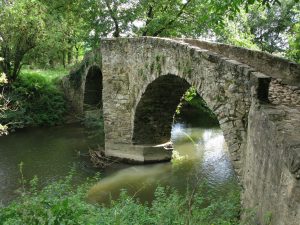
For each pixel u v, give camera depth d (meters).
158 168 12.96
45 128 19.20
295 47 12.86
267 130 5.24
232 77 7.28
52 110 20.44
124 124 13.80
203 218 5.74
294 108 5.85
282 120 5.12
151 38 11.34
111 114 14.01
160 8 18.45
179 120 20.67
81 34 19.86
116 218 5.26
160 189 7.20
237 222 5.91
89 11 18.39
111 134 14.11
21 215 4.54
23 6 16.80
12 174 12.25
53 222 4.13
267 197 5.02
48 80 22.27
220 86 7.70
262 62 8.80
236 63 7.23
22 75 20.78
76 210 4.73
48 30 18.34
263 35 26.62
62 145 15.95
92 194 10.73
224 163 13.09
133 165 13.45
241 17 17.91
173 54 9.96
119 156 13.94
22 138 17.14
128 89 13.52
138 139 13.67
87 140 16.73
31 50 19.58
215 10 7.07
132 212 5.95
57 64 28.44
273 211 4.67
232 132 7.36
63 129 19.02
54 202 4.96
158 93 12.32
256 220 5.50
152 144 13.84
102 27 18.17
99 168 13.05
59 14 19.03
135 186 11.30
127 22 18.02
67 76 22.11
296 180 3.89
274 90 7.20
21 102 19.02
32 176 12.06
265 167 5.23
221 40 17.30
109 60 13.76
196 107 22.75
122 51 13.36
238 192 7.68
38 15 17.34
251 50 9.07
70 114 21.16
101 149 15.09
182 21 18.47
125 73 13.48
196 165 13.04
